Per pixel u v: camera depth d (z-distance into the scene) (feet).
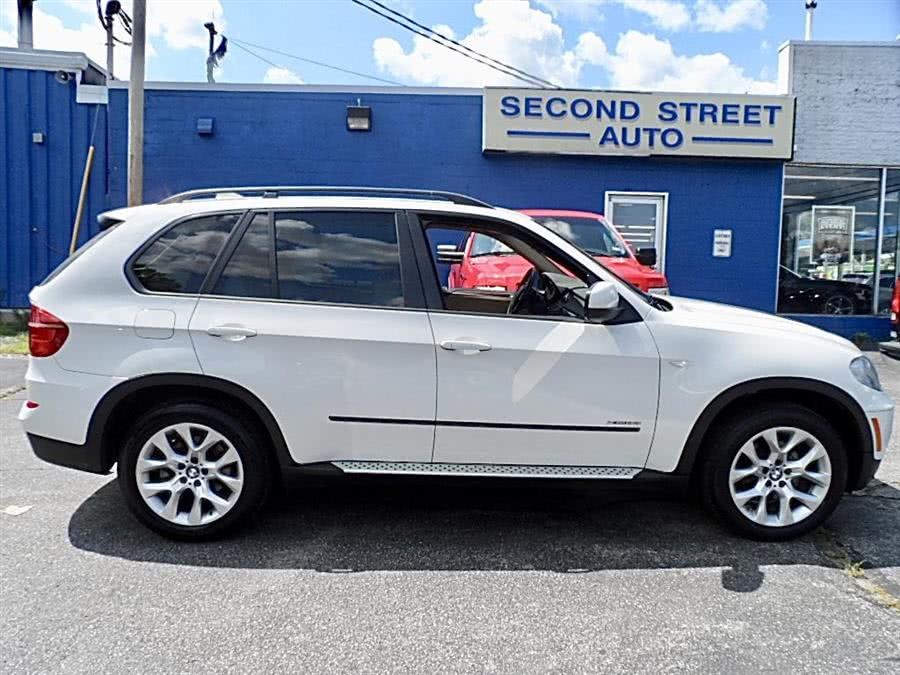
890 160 39.88
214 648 8.85
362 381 11.61
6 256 39.91
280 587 10.52
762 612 9.91
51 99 39.58
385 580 10.78
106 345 11.58
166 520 11.99
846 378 12.12
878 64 39.55
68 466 11.88
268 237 12.01
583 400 11.78
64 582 10.56
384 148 38.24
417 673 8.39
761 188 38.50
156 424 11.83
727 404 11.99
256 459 11.98
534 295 13.75
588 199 38.24
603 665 8.59
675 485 12.26
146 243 12.00
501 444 11.85
